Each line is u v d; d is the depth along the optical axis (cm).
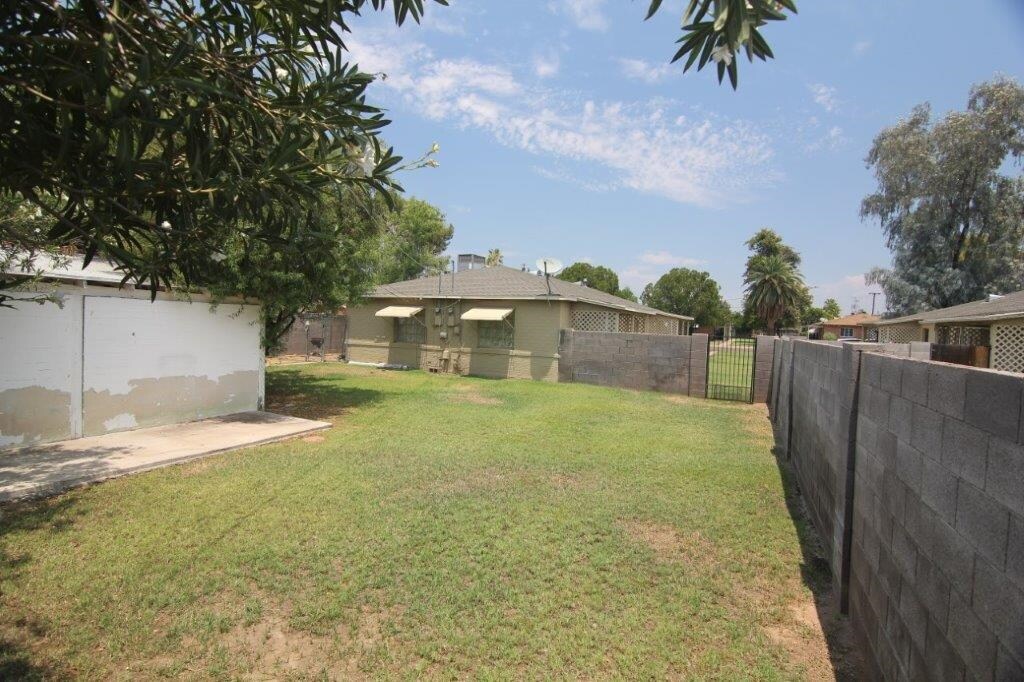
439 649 337
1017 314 1371
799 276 5941
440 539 491
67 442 787
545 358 1814
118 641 337
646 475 713
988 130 3002
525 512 564
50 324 771
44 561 438
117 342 852
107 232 234
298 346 2609
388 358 2211
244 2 231
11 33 185
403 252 3694
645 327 2756
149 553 455
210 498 589
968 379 212
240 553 457
